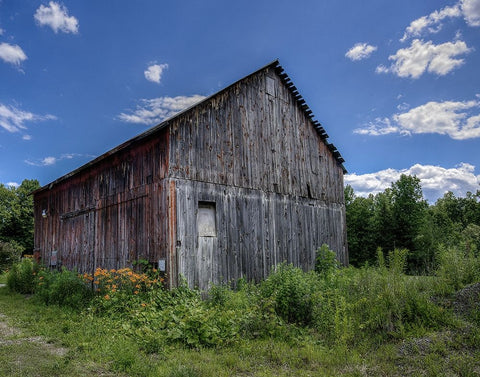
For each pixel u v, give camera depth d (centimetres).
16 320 857
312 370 548
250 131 1229
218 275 1026
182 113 1003
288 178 1349
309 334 701
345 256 1568
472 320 629
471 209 4356
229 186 1115
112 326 744
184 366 518
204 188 1038
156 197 988
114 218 1153
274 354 597
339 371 536
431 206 4328
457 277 779
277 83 1391
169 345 646
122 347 591
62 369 531
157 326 714
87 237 1290
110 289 906
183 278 919
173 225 941
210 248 1020
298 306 764
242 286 987
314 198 1455
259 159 1242
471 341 566
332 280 921
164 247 941
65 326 754
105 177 1227
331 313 713
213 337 653
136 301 852
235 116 1184
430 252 2194
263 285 858
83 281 1115
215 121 1112
